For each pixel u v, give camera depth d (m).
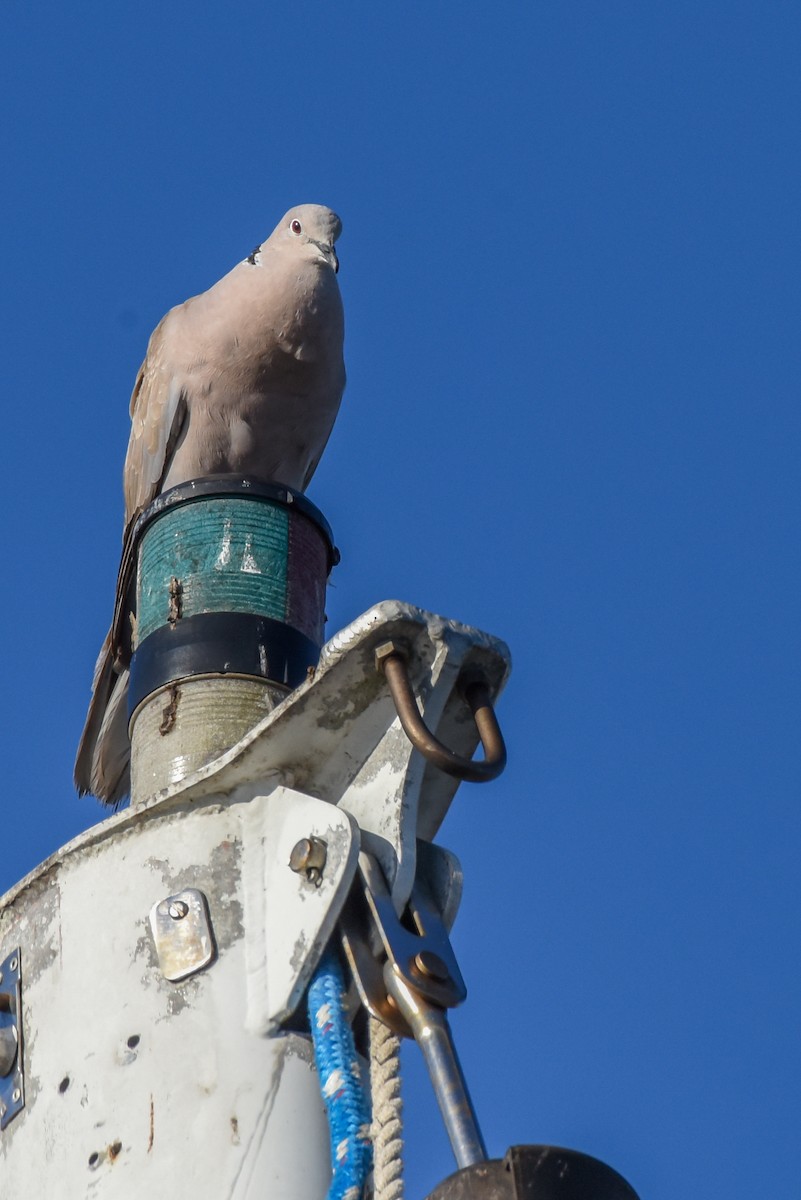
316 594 7.61
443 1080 5.19
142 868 6.04
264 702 7.09
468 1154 4.94
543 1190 4.38
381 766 5.89
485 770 5.28
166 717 7.08
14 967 6.16
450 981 5.48
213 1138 5.56
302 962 5.66
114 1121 5.67
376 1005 5.47
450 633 5.65
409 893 5.68
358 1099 5.40
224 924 5.88
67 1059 5.86
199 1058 5.69
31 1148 5.83
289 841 5.87
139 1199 5.51
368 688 5.83
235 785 6.08
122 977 5.89
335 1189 5.21
